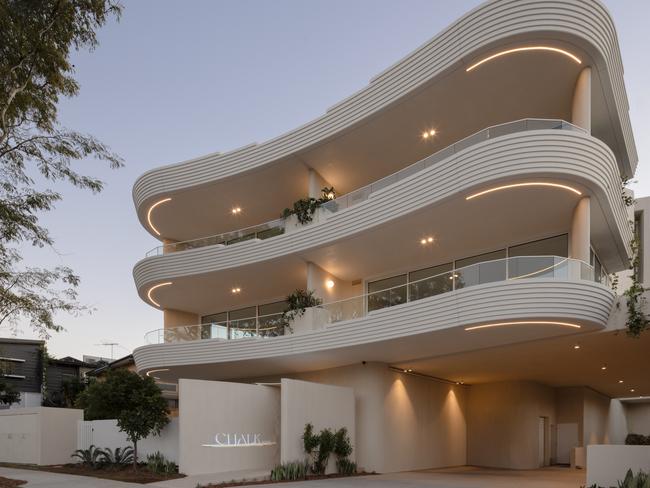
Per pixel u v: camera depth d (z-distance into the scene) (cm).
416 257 2077
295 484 1562
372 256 2078
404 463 2147
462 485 1634
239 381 2630
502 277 1522
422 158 2153
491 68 1593
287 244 2098
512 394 2577
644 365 2166
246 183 2380
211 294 2620
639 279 2503
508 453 2517
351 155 2148
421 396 2348
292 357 2083
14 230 1444
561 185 1474
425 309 1652
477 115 1847
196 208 2616
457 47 1570
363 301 1923
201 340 2316
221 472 1770
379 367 2114
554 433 2867
